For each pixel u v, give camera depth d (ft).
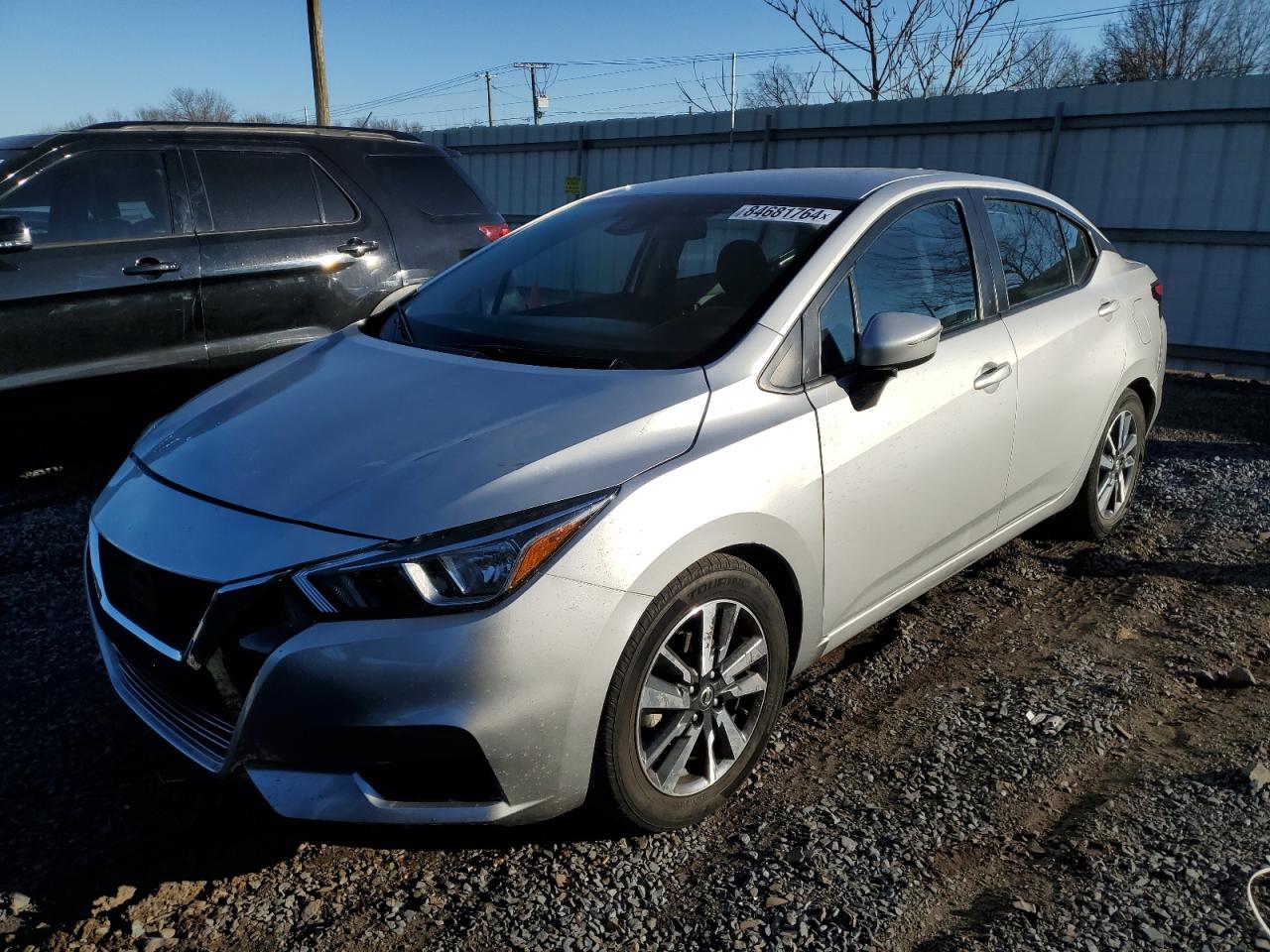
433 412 8.57
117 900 7.66
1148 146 31.81
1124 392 15.07
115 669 8.64
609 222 12.05
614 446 7.98
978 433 11.31
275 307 18.75
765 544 8.66
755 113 41.04
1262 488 18.71
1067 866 8.07
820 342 9.67
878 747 9.89
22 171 16.20
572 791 7.68
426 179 21.63
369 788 7.23
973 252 12.10
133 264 16.92
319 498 7.61
